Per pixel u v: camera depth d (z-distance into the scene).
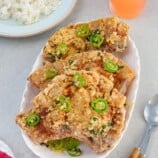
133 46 0.97
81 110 0.85
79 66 0.92
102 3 1.09
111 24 0.98
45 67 0.94
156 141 0.91
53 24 1.04
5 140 0.94
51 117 0.86
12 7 1.08
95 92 0.87
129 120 0.91
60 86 0.88
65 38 0.98
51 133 0.86
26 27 1.05
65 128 0.86
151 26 1.05
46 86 0.91
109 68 0.91
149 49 1.02
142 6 1.05
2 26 1.06
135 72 0.94
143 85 0.98
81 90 0.87
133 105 0.91
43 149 0.89
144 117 0.94
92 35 0.97
